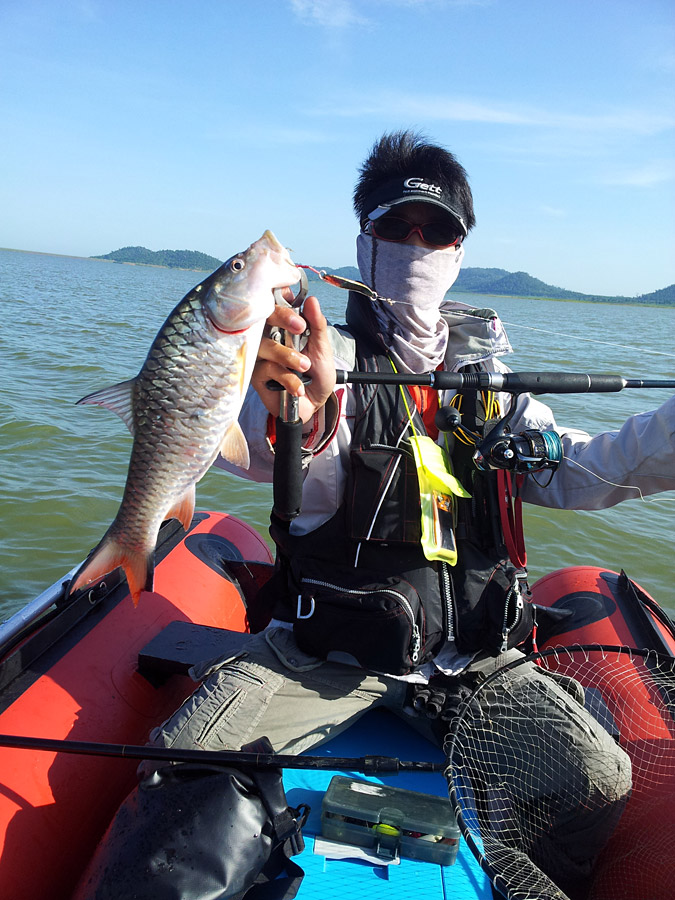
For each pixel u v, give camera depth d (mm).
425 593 1808
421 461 1826
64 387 8773
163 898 1404
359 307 2135
